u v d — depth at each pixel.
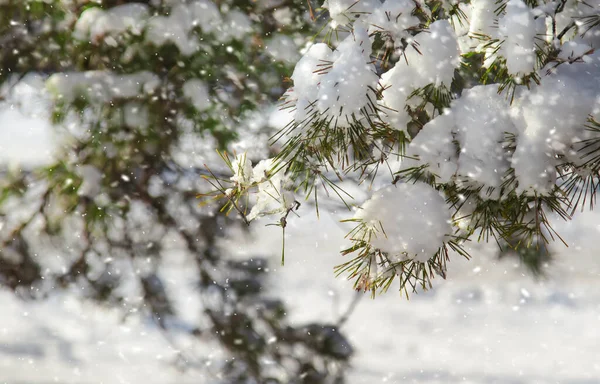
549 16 1.95
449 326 8.45
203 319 5.25
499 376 7.16
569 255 9.41
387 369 7.17
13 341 6.50
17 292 4.97
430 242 1.86
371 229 1.90
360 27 1.84
